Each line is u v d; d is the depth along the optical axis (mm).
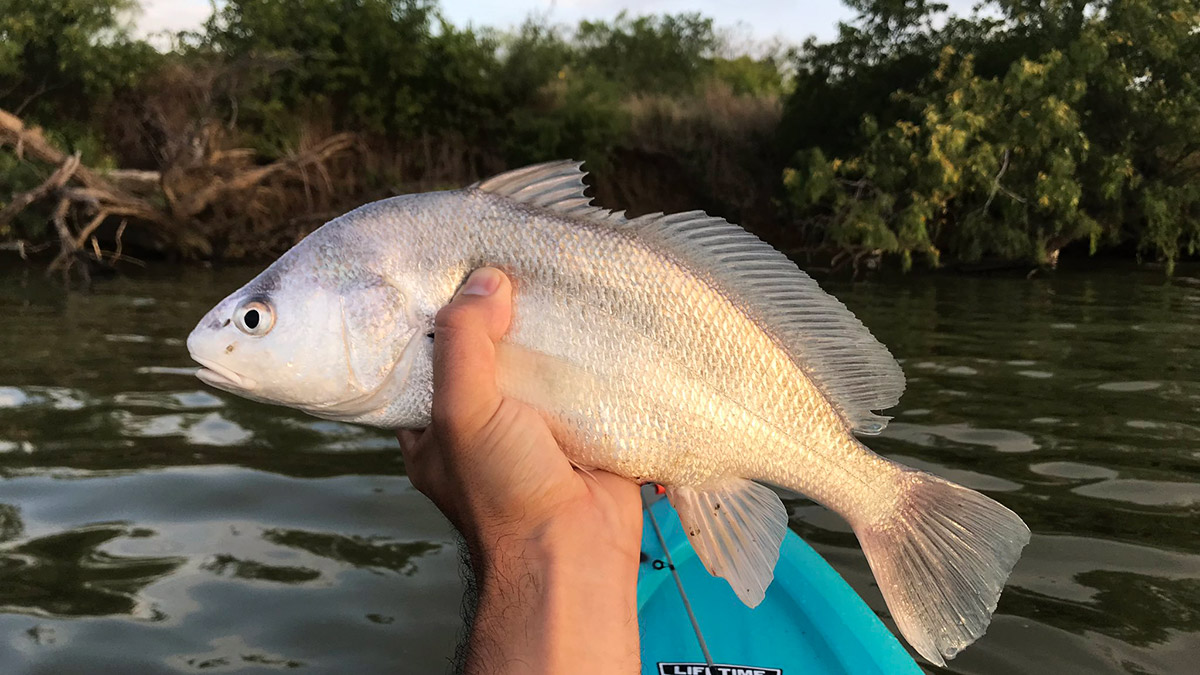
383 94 18000
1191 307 10719
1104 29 15273
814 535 3840
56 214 13969
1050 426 5352
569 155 18688
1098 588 3346
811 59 18766
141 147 17391
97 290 12211
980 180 14742
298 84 17797
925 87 16625
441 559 3658
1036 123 14469
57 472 4645
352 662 2932
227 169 15945
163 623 3160
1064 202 14367
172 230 15641
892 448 4926
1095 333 8781
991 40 16797
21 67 16703
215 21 17438
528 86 19047
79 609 3246
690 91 22047
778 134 18984
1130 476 4469
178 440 5211
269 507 4199
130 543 3805
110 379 6773
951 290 12992
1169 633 3025
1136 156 16078
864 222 14984
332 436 5328
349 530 3943
